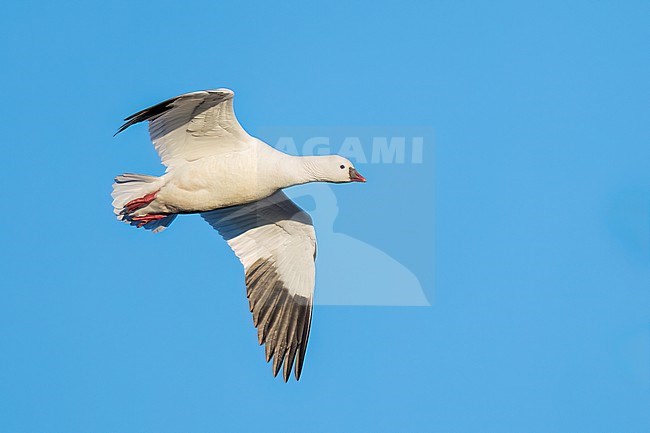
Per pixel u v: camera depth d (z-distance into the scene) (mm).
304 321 14102
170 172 13125
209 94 12109
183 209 13352
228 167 12984
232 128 12797
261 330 14258
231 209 14336
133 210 13273
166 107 12242
